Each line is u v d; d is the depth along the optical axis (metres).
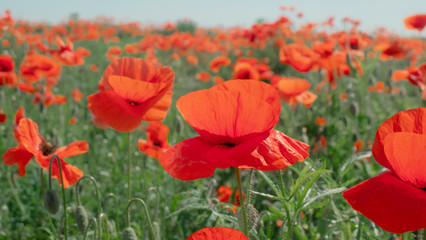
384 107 6.21
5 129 5.57
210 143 1.41
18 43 8.52
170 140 5.10
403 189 1.14
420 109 1.21
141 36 25.16
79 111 6.70
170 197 3.71
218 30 22.05
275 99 1.35
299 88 4.11
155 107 2.04
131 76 2.21
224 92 1.28
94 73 11.25
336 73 4.87
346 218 2.05
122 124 1.99
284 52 4.74
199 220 2.83
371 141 4.55
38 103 5.57
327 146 4.59
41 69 5.46
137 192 3.95
